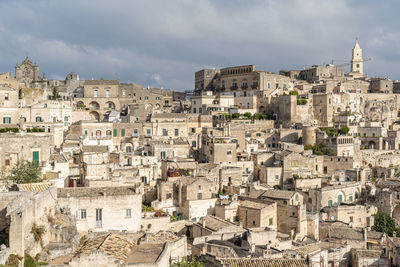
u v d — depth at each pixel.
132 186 72.19
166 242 47.75
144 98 188.00
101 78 192.00
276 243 75.00
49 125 124.19
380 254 77.69
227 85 199.50
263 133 150.88
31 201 45.44
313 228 92.38
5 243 43.19
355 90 193.00
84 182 87.69
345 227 91.81
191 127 151.88
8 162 78.25
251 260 55.44
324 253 74.69
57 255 44.31
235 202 91.50
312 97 178.38
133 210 65.88
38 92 152.25
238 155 125.94
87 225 63.66
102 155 102.06
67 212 55.75
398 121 190.12
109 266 39.06
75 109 155.62
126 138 131.88
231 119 159.62
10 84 154.00
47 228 47.69
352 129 162.62
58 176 79.88
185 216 90.81
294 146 140.50
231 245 68.94
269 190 99.75
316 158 130.25
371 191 118.25
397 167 149.25
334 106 178.12
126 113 172.12
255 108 178.00
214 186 103.31
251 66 193.50
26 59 197.12
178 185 93.56
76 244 47.53
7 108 125.38
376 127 161.88
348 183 115.75
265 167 117.50
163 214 80.94
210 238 72.38
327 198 108.38
